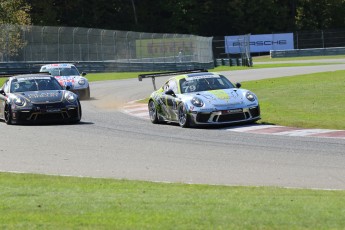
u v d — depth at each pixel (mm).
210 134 39688
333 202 19875
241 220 17203
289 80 79438
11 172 27969
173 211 18453
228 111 42562
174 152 33344
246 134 38969
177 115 44500
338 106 51469
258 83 77562
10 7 139875
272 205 19344
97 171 28641
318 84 71375
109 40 137750
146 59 144625
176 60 147625
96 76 115375
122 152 33812
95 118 51781
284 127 41312
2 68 113062
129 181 25391
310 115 46750
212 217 17578
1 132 42812
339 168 27828
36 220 17438
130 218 17531
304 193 22203
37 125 46750
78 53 131750
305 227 16422
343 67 110625
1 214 18359
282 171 27625
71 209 18922
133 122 48438
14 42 120688
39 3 198000
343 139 35531
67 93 48406
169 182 25312
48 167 29812
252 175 27000
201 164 29812
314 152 31844
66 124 47250
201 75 46906
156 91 48594
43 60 126188
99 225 16734
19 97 47406
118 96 74438
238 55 197625
